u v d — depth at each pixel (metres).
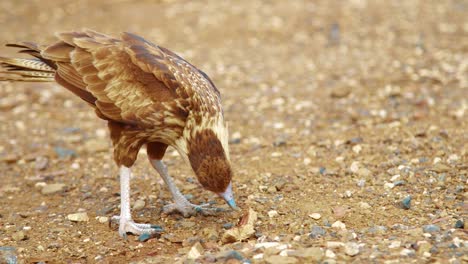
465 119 14.45
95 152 14.27
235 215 10.24
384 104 16.27
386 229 9.12
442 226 9.03
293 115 16.02
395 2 29.02
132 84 9.39
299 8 27.94
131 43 9.81
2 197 11.71
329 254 8.07
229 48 23.16
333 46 23.05
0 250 9.32
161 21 26.61
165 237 9.51
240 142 14.23
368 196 10.58
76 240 9.69
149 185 11.88
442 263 7.71
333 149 13.16
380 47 22.66
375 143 13.27
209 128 9.12
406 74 18.77
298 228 9.47
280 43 23.67
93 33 9.98
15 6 29.70
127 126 9.53
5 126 16.27
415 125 14.33
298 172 11.95
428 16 26.86
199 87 9.33
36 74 10.12
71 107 17.80
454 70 19.12
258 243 8.74
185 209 10.35
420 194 10.48
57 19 27.45
